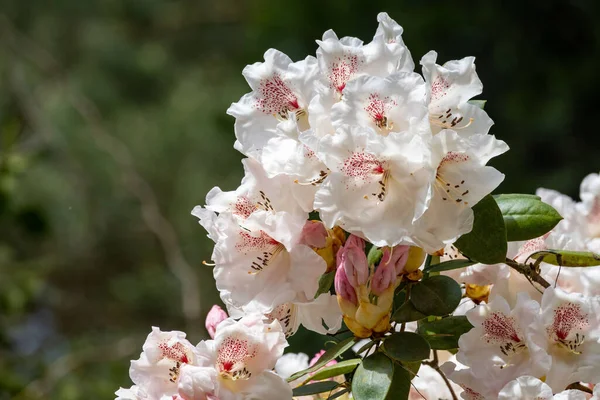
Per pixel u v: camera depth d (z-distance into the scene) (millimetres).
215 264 1302
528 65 3355
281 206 1287
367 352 1281
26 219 2844
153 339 1313
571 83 3314
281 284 1290
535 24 3348
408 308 1287
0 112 4309
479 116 1274
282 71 1314
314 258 1277
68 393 3031
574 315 1286
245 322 1299
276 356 1299
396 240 1240
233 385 1299
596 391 1265
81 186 4535
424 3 3475
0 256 3189
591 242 1427
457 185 1252
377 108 1255
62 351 3779
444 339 1322
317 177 1266
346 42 1309
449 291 1284
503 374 1292
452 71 1271
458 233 1248
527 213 1308
